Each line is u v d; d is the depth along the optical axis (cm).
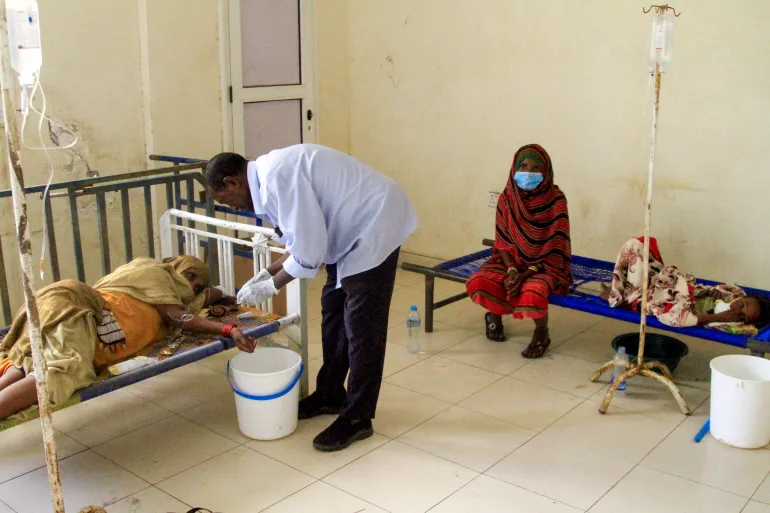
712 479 253
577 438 281
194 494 244
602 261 402
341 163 250
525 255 355
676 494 244
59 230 394
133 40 409
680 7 377
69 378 236
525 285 344
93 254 412
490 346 372
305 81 496
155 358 263
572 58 417
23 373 245
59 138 386
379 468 260
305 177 244
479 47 453
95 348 258
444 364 349
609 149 414
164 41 418
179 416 298
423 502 240
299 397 304
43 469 260
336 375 291
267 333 287
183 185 441
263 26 468
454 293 459
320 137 517
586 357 358
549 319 411
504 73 446
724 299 325
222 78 450
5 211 370
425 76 483
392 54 497
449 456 268
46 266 391
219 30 444
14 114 168
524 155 353
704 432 281
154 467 260
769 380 267
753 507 237
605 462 264
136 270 282
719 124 376
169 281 287
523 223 358
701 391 321
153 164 427
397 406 306
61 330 245
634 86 398
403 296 453
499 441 278
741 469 259
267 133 488
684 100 384
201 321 278
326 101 516
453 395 316
